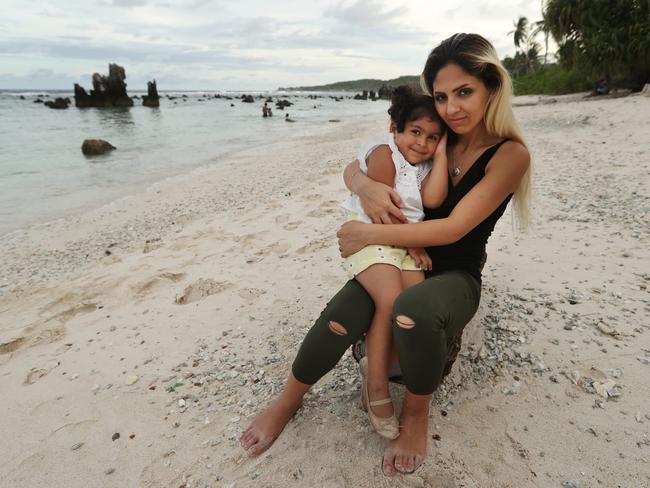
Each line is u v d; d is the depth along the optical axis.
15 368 2.97
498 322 2.68
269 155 13.15
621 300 2.79
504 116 1.83
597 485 1.67
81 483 1.96
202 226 5.84
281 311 3.25
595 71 18.14
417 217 1.98
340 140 15.97
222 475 1.88
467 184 1.90
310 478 1.82
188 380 2.59
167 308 3.55
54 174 11.16
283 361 2.64
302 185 7.69
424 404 1.75
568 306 2.78
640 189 5.21
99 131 22.20
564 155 7.84
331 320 1.78
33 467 2.08
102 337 3.23
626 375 2.16
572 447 1.83
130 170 11.60
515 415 2.03
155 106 48.72
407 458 1.79
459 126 1.87
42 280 4.73
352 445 1.96
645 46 15.94
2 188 9.66
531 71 44.06
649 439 1.81
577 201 4.98
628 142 8.18
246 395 2.39
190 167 11.86
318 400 2.26
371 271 1.82
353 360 2.55
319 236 4.76
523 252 3.71
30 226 7.00
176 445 2.10
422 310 1.56
